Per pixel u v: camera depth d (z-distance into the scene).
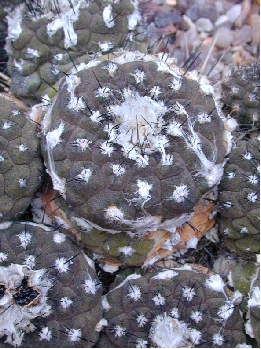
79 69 0.18
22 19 0.20
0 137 0.16
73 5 0.19
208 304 0.17
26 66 0.19
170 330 0.17
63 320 0.17
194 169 0.16
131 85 0.16
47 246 0.17
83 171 0.16
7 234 0.17
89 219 0.16
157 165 0.16
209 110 0.17
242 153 0.18
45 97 0.18
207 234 0.19
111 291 0.18
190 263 0.19
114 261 0.18
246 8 0.28
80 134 0.16
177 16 0.28
